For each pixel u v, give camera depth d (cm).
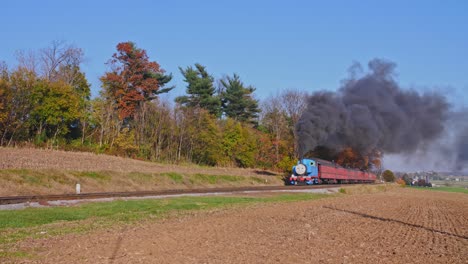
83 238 1424
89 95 6406
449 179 19288
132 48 6962
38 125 5359
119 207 2286
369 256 1252
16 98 4997
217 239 1448
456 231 1938
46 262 1096
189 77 8181
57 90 5234
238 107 8669
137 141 6272
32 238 1418
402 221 2209
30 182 3200
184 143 6856
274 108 8300
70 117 5322
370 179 7069
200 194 3328
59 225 1711
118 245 1313
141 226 1709
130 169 4556
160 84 7525
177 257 1171
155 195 3002
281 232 1641
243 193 3666
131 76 6706
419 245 1484
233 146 7262
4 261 1098
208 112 7531
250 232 1614
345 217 2225
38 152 4638
